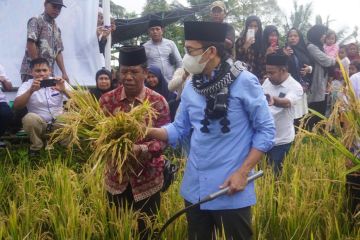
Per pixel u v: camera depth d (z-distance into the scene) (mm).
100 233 4539
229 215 3564
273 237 4785
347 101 4387
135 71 4113
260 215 4777
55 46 7688
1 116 6898
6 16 8125
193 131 3701
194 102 3600
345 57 10070
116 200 4449
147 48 8516
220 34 3455
